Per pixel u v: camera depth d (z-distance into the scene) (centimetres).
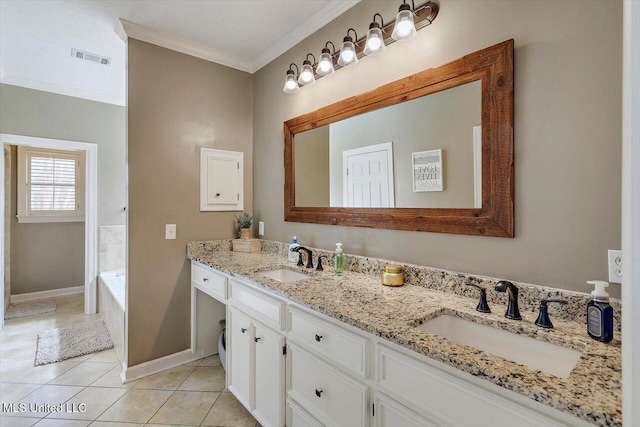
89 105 345
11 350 260
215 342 256
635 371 43
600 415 57
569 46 107
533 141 115
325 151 202
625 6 46
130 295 218
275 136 249
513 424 70
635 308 43
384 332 96
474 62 130
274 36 229
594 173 102
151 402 192
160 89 228
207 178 251
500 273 125
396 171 161
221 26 217
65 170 420
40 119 317
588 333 93
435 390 85
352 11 185
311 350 129
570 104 107
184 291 241
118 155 365
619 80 98
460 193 137
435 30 146
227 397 198
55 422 173
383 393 99
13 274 389
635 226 43
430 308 117
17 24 213
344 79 191
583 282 104
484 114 127
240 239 257
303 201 221
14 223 388
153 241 227
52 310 359
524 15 117
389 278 148
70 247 426
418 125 152
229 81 262
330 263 197
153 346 227
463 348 84
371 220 174
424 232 151
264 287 154
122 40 230
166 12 200
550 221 111
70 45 241
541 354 96
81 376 222
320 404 124
